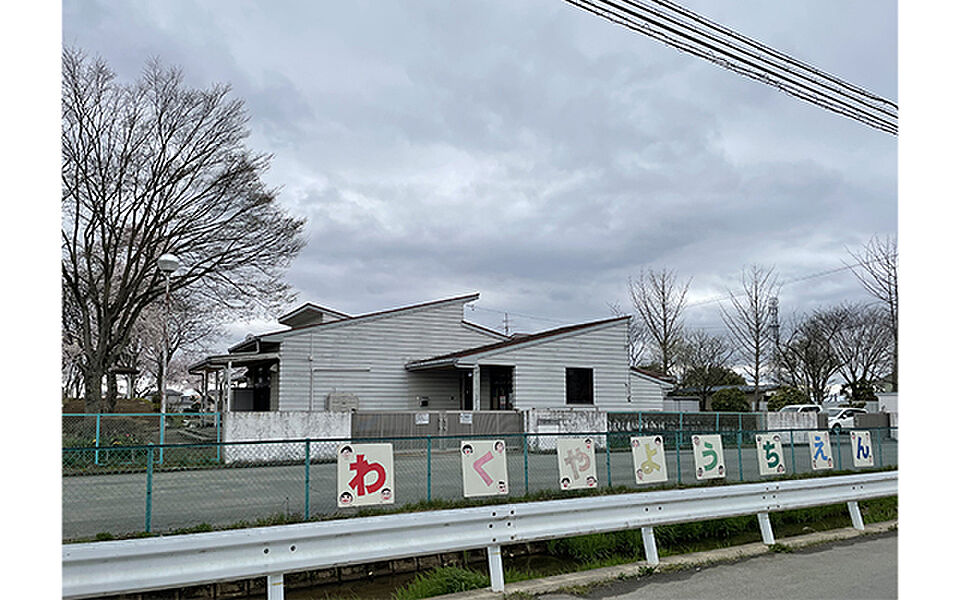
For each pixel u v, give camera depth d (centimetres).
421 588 709
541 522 731
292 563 591
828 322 5181
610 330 2864
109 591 513
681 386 5084
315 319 3136
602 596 667
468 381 2856
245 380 3105
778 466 1167
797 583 707
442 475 1434
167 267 2169
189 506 1117
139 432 2458
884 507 1232
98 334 2747
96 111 2403
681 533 1012
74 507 1108
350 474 799
